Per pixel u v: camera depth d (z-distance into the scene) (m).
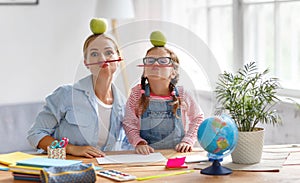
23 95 4.41
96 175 1.77
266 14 3.38
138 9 4.47
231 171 1.78
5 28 4.31
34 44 4.42
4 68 4.34
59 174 1.64
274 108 3.04
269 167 1.83
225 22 3.77
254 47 3.48
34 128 2.24
